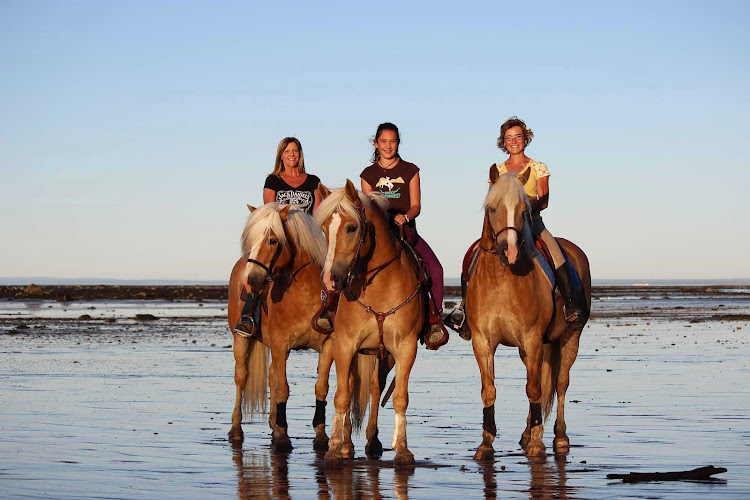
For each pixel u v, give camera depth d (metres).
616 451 9.29
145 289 115.00
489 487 7.57
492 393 9.17
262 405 10.81
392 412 12.58
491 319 9.13
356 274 8.73
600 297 82.12
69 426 10.89
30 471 8.10
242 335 10.23
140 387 15.25
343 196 8.53
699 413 11.89
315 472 8.37
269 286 10.08
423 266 9.41
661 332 30.30
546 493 7.25
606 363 19.45
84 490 7.32
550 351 10.32
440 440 10.26
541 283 9.34
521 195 8.74
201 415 12.16
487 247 9.09
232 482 7.82
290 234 9.74
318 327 9.36
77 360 20.27
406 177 9.84
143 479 7.87
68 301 71.12
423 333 9.55
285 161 10.96
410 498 7.16
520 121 9.84
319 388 9.91
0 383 15.62
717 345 24.34
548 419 11.23
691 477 7.80
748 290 117.88
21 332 30.28
